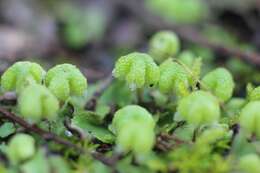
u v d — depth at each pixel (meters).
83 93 0.06
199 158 0.06
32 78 0.06
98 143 0.07
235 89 0.10
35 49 0.14
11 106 0.07
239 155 0.06
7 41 0.14
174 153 0.06
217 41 0.13
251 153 0.06
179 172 0.06
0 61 0.10
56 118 0.06
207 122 0.06
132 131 0.06
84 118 0.07
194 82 0.07
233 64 0.11
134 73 0.06
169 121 0.07
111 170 0.06
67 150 0.06
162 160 0.06
